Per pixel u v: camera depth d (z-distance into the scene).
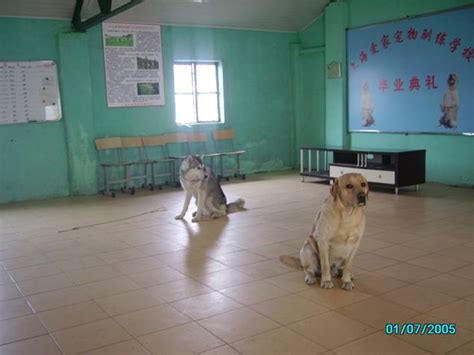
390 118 8.32
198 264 4.14
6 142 7.40
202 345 2.69
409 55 7.89
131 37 8.25
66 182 7.91
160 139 8.59
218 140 9.34
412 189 7.33
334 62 9.05
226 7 8.57
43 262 4.36
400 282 3.56
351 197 3.21
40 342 2.80
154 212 6.37
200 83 9.21
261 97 9.79
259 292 3.45
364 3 8.55
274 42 9.84
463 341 2.65
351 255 3.44
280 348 2.63
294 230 5.19
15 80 7.37
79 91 7.77
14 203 7.41
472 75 7.10
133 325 2.98
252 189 7.88
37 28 7.47
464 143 7.37
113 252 4.59
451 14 7.26
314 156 9.92
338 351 2.58
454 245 4.45
